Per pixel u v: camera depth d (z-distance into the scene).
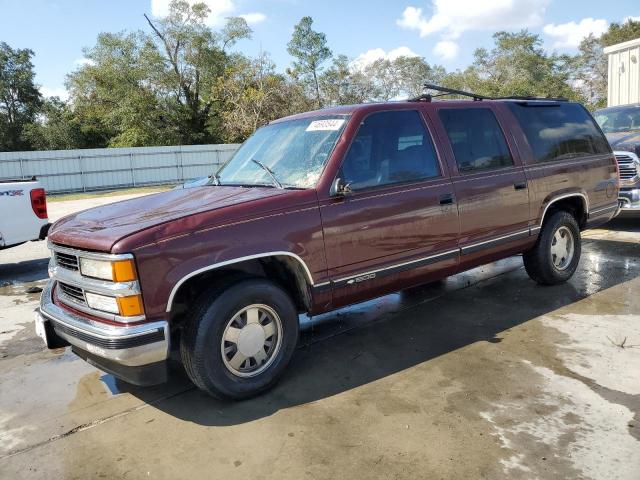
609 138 8.66
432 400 3.40
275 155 4.22
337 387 3.67
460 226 4.40
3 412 3.56
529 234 5.02
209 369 3.30
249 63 41.47
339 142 3.85
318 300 3.69
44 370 4.24
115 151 32.97
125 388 3.84
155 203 3.82
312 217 3.59
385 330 4.70
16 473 2.87
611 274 5.97
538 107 5.34
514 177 4.82
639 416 3.09
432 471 2.69
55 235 3.47
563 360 3.86
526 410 3.22
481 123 4.76
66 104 51.16
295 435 3.09
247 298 3.39
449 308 5.16
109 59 42.28
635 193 7.89
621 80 14.88
